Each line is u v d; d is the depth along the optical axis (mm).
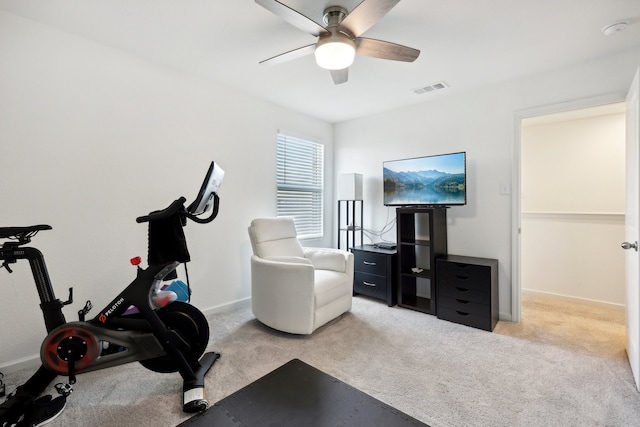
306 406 1551
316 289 2572
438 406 1637
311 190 4188
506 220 2926
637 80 1807
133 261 1725
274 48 2350
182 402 1649
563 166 3619
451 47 2299
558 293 3562
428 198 3322
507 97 2906
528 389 1788
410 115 3623
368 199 4055
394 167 3600
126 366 2055
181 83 2758
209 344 2379
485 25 2016
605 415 1562
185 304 1941
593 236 3357
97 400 1686
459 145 3225
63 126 2139
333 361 2121
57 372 1625
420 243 3152
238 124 3217
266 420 1444
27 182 2006
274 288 2570
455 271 2830
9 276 1965
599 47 2291
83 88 2219
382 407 1544
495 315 2801
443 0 1768
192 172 2846
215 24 2031
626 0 1754
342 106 3674
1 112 1914
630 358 2027
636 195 1868
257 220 3016
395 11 1869
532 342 2412
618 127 3318
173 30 2107
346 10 1785
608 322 2826
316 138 4160
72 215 2186
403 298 3340
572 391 1765
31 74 2008
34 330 2055
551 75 2678
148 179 2562
